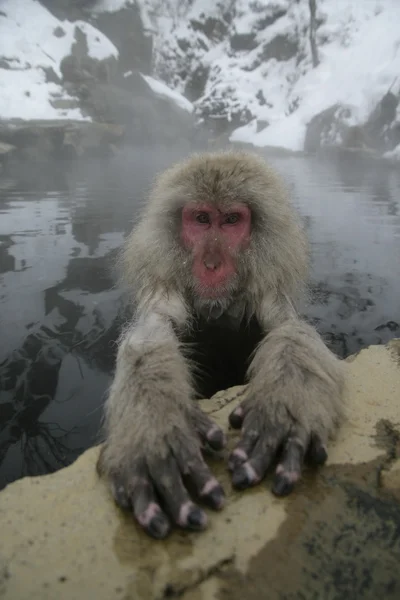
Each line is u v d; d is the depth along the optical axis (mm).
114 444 287
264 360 353
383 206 1208
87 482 293
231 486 281
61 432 373
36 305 602
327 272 738
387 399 368
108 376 450
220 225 480
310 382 319
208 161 487
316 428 296
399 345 463
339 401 333
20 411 398
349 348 518
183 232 490
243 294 504
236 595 219
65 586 224
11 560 238
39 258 781
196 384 417
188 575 229
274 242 491
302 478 286
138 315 510
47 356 485
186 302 503
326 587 222
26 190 1412
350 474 289
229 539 247
